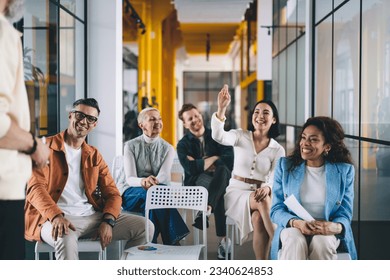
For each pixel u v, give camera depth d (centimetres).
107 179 450
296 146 406
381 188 512
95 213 439
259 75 1129
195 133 604
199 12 1652
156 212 513
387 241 512
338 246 386
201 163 585
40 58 592
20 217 257
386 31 483
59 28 641
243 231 491
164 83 2277
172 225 513
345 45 611
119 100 795
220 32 2655
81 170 434
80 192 435
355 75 575
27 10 551
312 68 773
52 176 421
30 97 559
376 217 525
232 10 1616
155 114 557
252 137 520
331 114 673
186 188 436
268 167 513
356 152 576
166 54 2281
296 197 393
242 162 515
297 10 887
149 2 1753
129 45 1738
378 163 511
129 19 1503
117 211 433
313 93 771
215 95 4106
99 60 773
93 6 771
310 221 377
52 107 626
